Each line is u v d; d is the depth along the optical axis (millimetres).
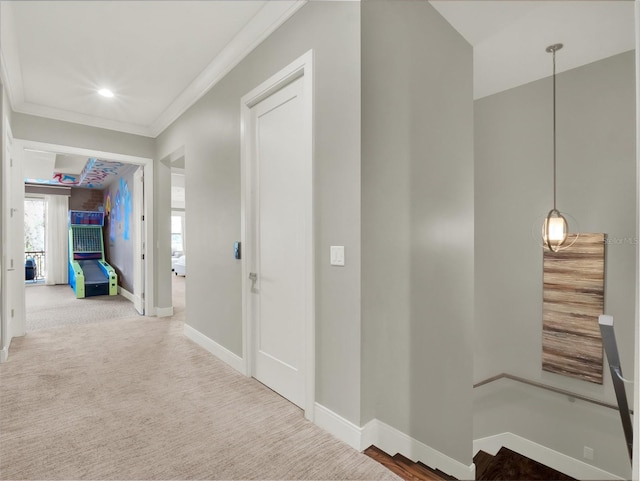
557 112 3062
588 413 2926
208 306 3283
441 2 2207
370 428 1822
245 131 2633
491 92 3430
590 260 2863
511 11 2273
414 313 2102
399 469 1678
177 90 3518
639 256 678
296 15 2125
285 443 1814
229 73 2871
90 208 8742
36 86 3416
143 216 4816
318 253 1969
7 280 3086
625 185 2734
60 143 4016
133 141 4539
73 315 4812
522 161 3270
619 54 2746
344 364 1831
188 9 2312
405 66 2023
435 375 2287
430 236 2248
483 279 3486
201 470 1603
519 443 3260
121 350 3287
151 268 4691
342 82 1807
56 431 1906
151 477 1553
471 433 2574
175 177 7527
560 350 3010
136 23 2451
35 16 2359
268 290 2471
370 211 1786
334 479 1562
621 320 2740
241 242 2711
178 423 1999
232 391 2414
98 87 3436
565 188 3020
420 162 2141
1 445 1770
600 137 2844
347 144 1782
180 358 3068
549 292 3078
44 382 2549
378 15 1822
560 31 2475
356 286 1755
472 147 2627
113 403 2234
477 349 3508
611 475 2834
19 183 3762
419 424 2166
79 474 1562
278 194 2355
